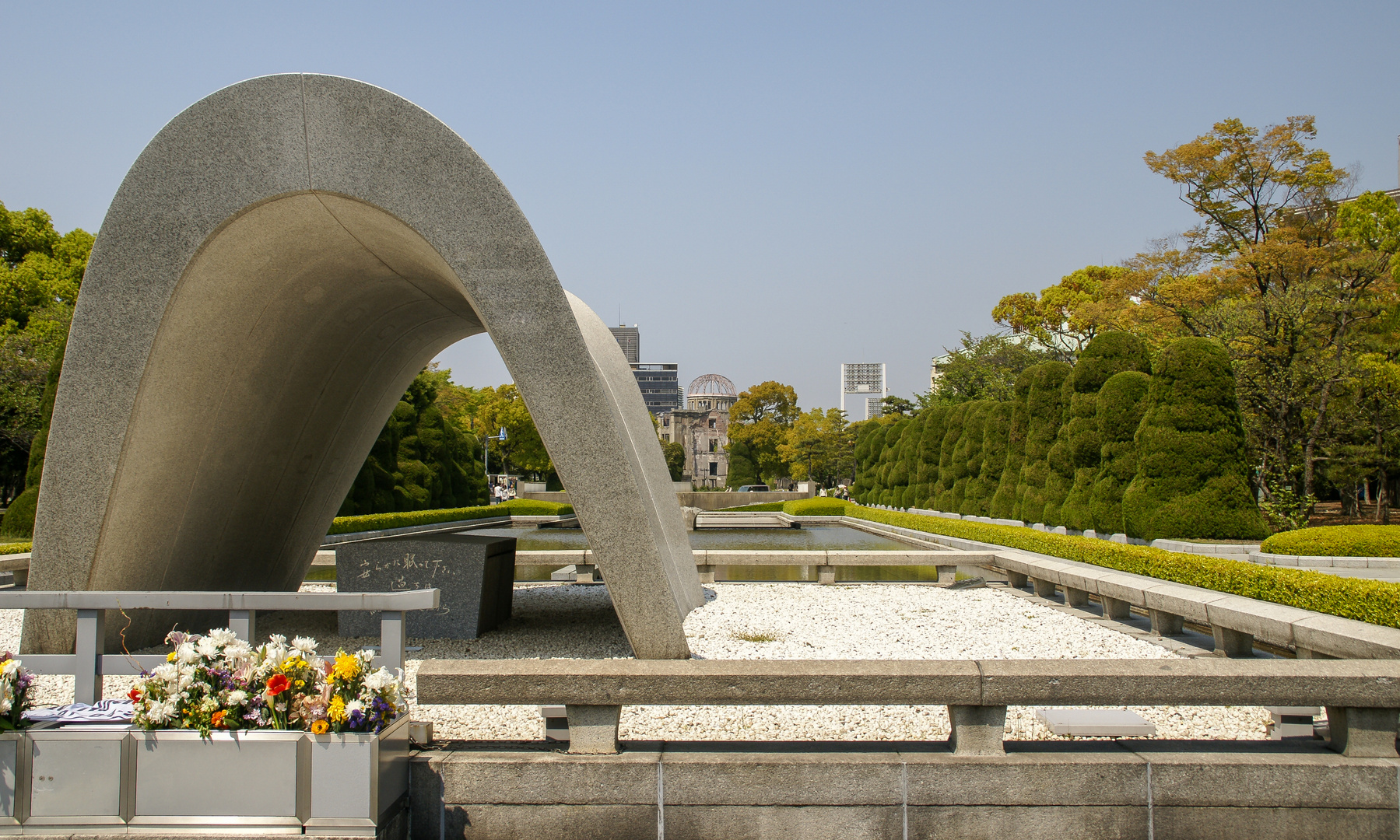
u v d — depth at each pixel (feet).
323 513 26.04
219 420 18.70
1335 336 59.98
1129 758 10.51
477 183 15.12
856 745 11.08
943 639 21.77
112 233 16.01
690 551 27.81
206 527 20.30
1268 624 17.89
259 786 9.46
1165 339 71.67
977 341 131.44
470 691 10.49
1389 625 16.70
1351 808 10.31
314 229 16.63
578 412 15.42
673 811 10.41
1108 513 49.11
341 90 15.26
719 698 10.39
